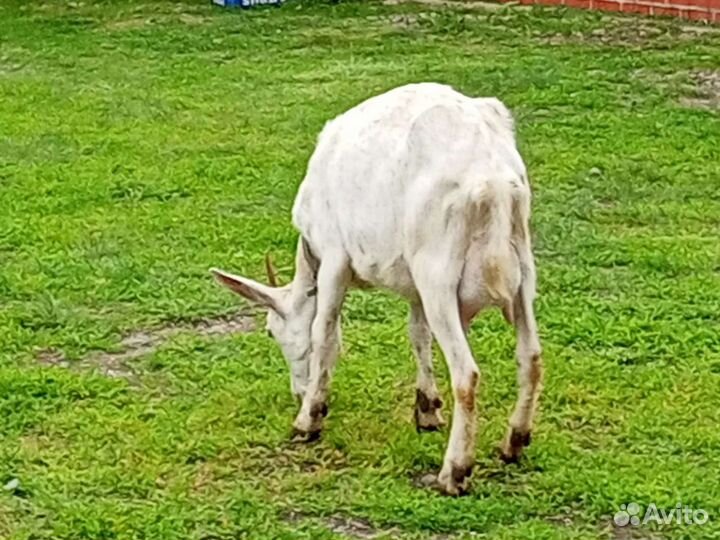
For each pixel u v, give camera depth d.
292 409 3.05
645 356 3.30
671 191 4.59
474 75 6.31
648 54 6.71
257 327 3.57
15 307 3.67
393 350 3.37
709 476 2.71
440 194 2.53
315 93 6.07
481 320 3.52
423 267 2.56
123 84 6.32
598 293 3.73
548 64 6.50
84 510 2.60
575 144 5.16
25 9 8.25
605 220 4.33
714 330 3.43
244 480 2.75
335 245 2.76
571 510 2.60
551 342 3.39
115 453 2.86
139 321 3.60
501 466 2.74
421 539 2.51
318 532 2.53
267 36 7.35
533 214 4.35
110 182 4.74
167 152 5.14
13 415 3.04
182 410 3.07
